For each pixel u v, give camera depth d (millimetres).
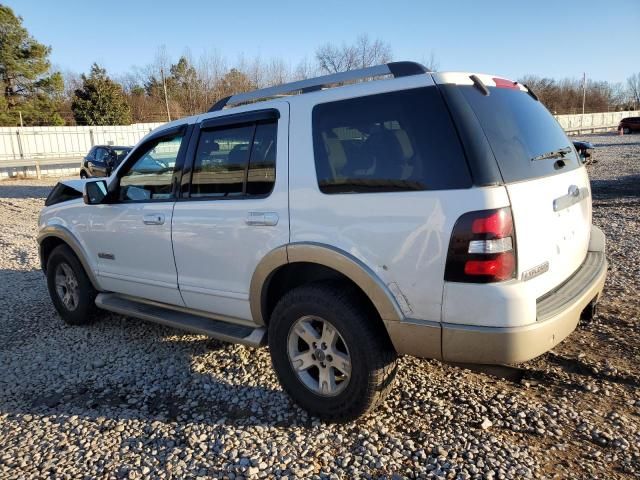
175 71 52750
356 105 2908
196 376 3834
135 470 2793
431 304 2621
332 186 2924
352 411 2982
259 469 2748
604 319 4406
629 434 2871
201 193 3658
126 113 41375
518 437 2904
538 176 2785
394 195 2691
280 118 3209
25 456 2963
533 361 3736
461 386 3467
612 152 23719
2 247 8781
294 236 3066
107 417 3348
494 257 2451
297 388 3201
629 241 7078
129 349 4402
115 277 4406
